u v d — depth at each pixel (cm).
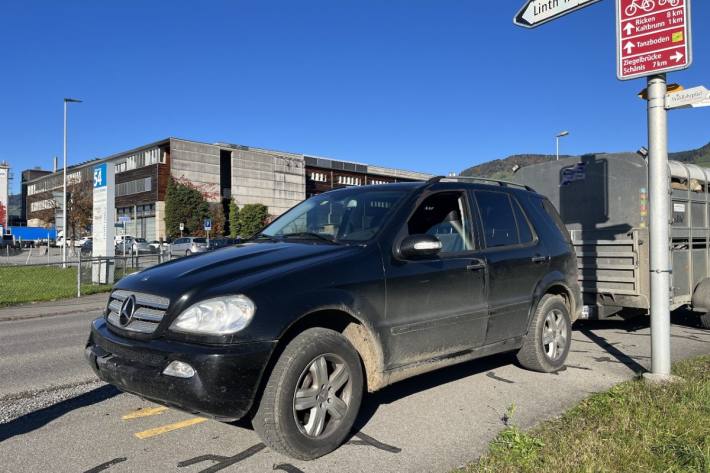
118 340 367
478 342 491
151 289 369
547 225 602
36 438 412
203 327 337
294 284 364
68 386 559
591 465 327
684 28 509
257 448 389
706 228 883
